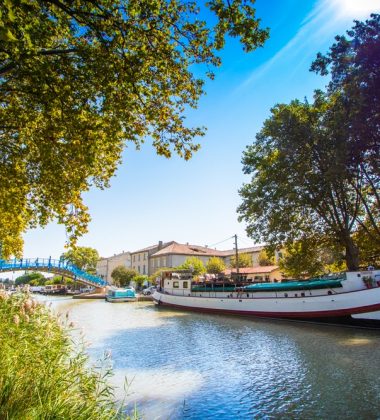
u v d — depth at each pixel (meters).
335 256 29.19
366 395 8.97
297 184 24.28
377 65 20.64
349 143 21.83
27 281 125.56
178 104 10.38
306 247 27.64
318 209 25.77
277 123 25.19
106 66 8.31
